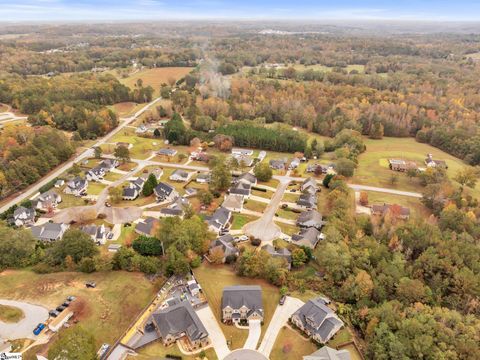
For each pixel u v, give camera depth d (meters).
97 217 114.25
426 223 101.75
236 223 111.56
